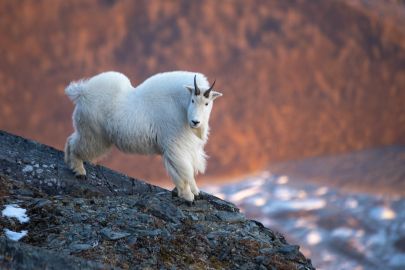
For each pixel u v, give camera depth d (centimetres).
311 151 17488
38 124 17888
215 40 19400
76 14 19112
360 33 19538
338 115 18662
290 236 10025
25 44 18512
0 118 17675
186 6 19700
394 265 8725
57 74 18475
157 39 19350
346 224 10212
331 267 8688
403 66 19212
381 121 18612
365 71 19212
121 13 19362
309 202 12138
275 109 18475
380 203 11675
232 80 18875
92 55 18875
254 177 15438
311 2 19888
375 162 15700
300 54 19250
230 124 18000
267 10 19725
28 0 18712
